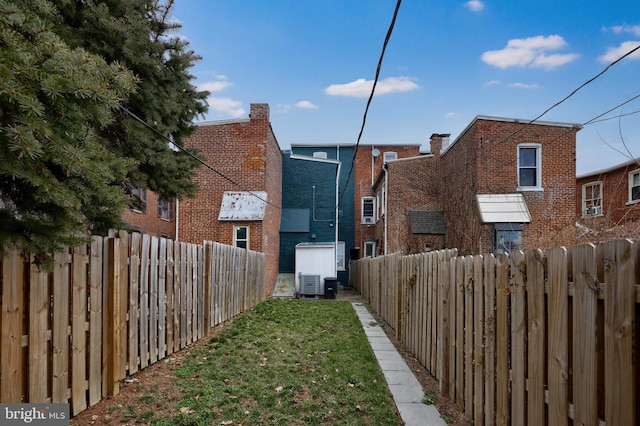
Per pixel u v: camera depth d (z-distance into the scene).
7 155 1.86
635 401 1.58
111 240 3.44
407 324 5.79
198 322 5.63
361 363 4.78
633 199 12.42
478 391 3.11
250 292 9.07
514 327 2.58
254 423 3.04
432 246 14.75
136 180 5.09
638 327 1.61
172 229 18.00
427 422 3.23
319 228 17.11
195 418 3.01
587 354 1.85
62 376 2.81
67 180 2.37
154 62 4.66
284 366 4.47
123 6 4.42
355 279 17.06
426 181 15.70
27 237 2.14
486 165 11.47
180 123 5.93
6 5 1.81
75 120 2.27
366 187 21.67
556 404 2.08
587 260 1.88
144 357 4.09
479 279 3.17
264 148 13.29
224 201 12.88
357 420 3.19
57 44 2.03
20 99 1.75
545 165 11.38
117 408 3.13
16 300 2.43
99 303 3.27
